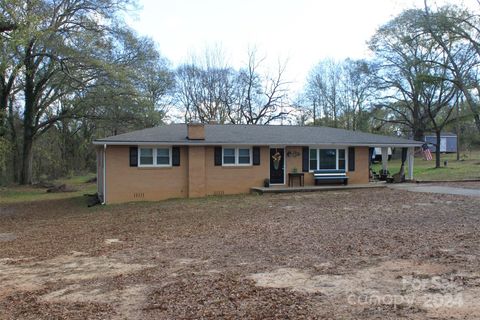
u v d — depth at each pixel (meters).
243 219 12.53
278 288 5.76
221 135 21.06
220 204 16.50
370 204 14.75
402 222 10.78
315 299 5.24
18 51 21.80
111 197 18.64
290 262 7.19
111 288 6.18
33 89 30.62
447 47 29.34
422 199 15.56
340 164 22.31
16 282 6.82
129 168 18.86
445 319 4.42
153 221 13.02
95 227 12.54
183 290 5.86
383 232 9.50
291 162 21.58
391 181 23.28
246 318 4.71
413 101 39.97
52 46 24.06
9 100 32.03
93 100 28.61
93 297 5.80
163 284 6.23
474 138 51.34
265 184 20.98
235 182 20.58
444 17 26.47
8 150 26.73
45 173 41.06
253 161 20.88
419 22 27.73
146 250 8.82
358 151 22.61
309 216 12.55
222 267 7.09
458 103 37.91
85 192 26.38
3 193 26.58
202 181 19.89
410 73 37.22
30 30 17.05
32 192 27.25
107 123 31.28
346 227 10.41
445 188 19.28
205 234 10.36
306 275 6.34
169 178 19.52
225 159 20.45
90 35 24.48
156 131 20.88
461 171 28.81
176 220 12.98
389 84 40.44
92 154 46.44
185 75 48.06
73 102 30.61
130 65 28.56
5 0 15.67
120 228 12.04
